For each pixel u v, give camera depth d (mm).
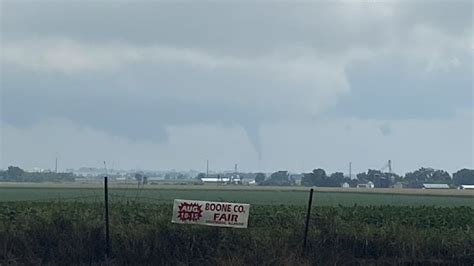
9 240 22609
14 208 25312
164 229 22938
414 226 24844
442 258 23000
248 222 24062
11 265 22156
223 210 22844
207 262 22422
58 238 22812
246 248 22594
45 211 24203
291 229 23219
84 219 23359
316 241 22812
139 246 22766
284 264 21938
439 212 28453
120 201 27953
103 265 22469
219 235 22891
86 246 22766
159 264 22609
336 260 22422
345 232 23156
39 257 22578
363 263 22625
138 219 23859
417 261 22891
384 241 23125
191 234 22906
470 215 27875
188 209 22922
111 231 22984
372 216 26500
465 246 23188
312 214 24422
